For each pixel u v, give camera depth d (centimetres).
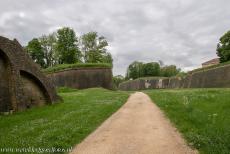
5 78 2419
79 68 8088
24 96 2575
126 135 1327
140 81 15075
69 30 9981
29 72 2741
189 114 1772
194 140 1129
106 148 1104
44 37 11088
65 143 1153
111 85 8788
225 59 9662
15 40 2611
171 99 3084
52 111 2331
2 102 2325
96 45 10694
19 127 1564
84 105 2786
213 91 3809
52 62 11088
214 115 1614
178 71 18688
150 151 1041
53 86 3212
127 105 2894
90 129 1480
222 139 1072
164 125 1553
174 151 1029
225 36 9506
